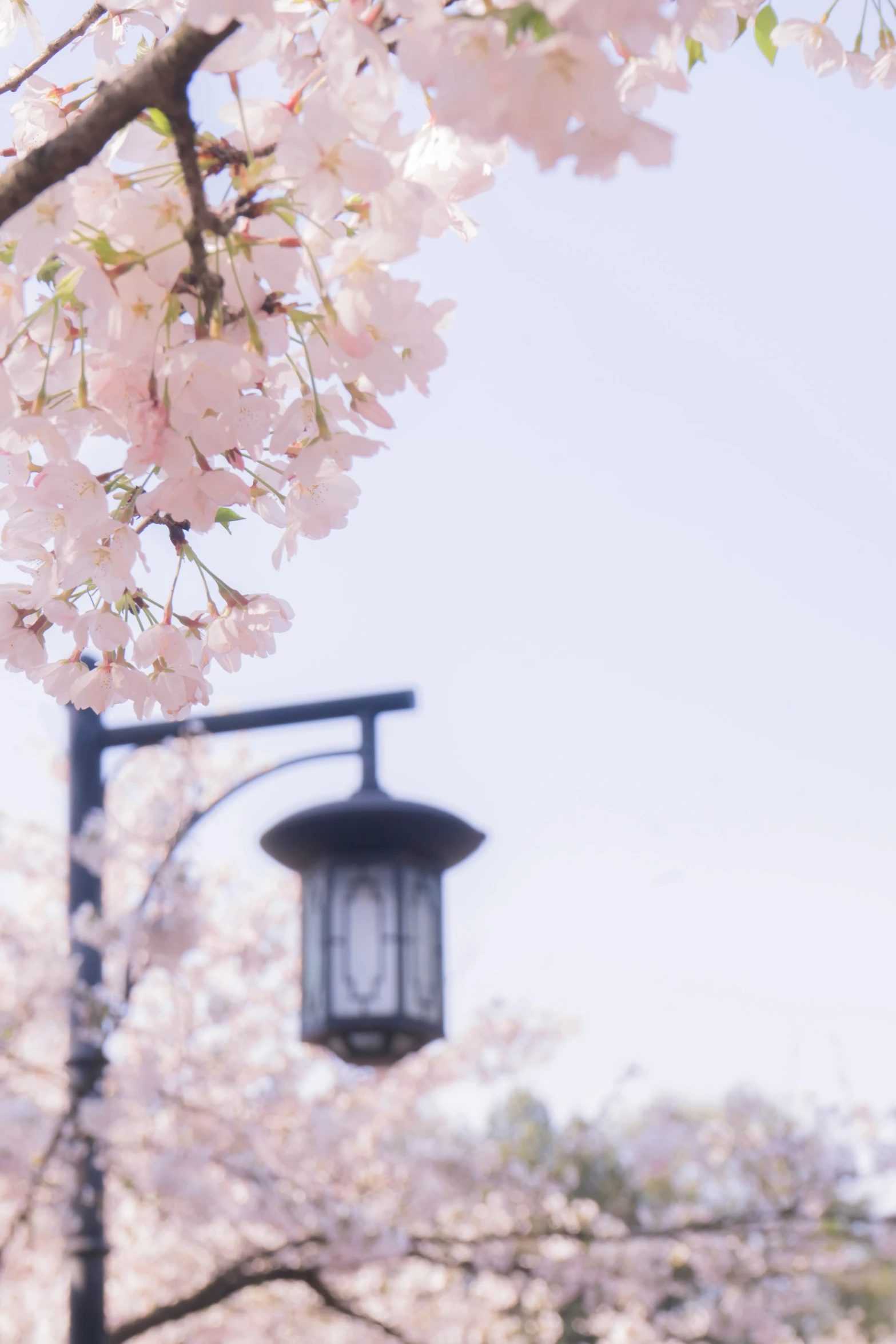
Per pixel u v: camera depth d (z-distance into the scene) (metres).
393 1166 9.73
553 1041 11.10
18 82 1.97
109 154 1.49
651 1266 10.14
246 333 1.47
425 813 4.67
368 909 4.65
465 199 1.56
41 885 10.68
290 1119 9.12
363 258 1.39
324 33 1.32
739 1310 10.84
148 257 1.40
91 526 1.63
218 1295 6.86
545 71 1.17
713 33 1.74
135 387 1.47
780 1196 10.12
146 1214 10.04
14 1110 7.38
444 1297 10.75
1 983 7.93
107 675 1.88
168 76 1.30
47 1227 8.42
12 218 1.34
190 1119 8.60
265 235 1.42
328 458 1.59
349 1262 8.09
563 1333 11.00
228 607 1.90
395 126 1.36
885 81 2.24
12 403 1.47
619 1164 10.95
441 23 1.21
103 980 6.76
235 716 5.27
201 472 1.54
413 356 1.53
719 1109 11.03
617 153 1.17
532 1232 9.34
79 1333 4.95
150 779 9.49
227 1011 8.94
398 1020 4.55
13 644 1.86
